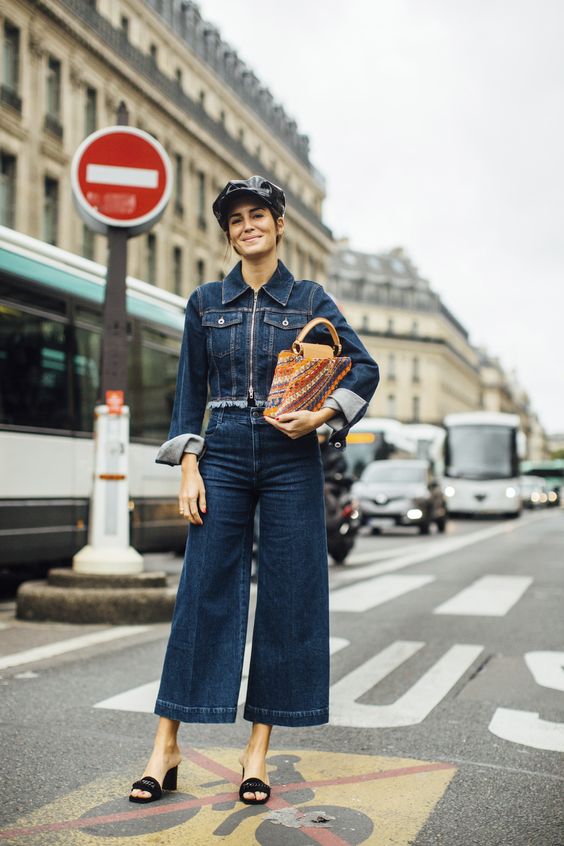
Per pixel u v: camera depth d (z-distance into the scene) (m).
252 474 3.40
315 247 68.19
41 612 7.41
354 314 97.31
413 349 100.88
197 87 49.03
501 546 18.34
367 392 3.40
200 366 3.52
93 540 7.75
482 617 8.18
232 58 53.75
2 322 9.16
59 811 3.19
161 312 12.30
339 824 3.12
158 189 7.64
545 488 67.81
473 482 37.06
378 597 9.62
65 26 34.81
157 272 43.09
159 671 5.63
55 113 35.00
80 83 36.25
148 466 11.57
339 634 7.25
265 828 3.06
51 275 10.00
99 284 10.88
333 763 3.86
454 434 37.88
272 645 3.39
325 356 3.34
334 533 13.49
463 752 4.05
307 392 3.29
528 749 4.11
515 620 8.02
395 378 99.56
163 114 43.19
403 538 22.77
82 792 3.39
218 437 3.41
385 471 25.88
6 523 9.01
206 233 47.53
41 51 33.72
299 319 3.43
